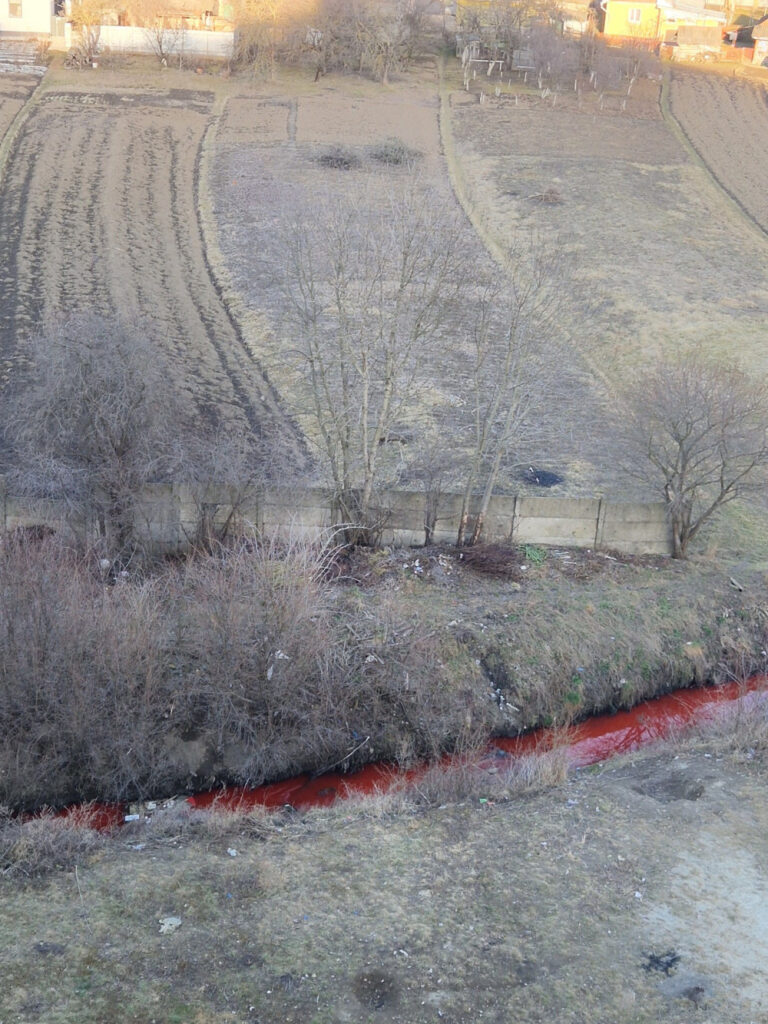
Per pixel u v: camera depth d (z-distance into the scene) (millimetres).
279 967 13617
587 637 21250
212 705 18453
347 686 19328
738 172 53531
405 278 22625
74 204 43188
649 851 15945
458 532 23516
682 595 22641
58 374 21125
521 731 20016
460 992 13312
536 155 52750
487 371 31156
